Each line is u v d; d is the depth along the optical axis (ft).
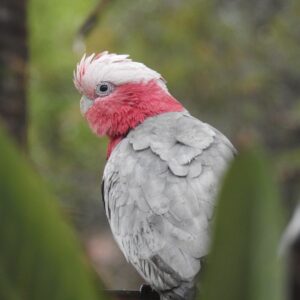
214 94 77.61
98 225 82.33
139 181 31.45
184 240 28.55
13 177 9.98
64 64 80.02
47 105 79.56
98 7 50.80
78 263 10.26
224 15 79.25
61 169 80.94
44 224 10.11
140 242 30.37
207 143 32.22
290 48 80.02
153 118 37.17
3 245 10.11
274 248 10.09
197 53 76.64
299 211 10.96
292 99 80.12
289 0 80.79
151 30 77.30
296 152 75.00
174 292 28.45
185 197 29.53
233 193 10.09
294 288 10.61
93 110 39.40
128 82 38.63
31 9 78.64
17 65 44.70
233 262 10.25
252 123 78.38
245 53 79.00
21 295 10.23
